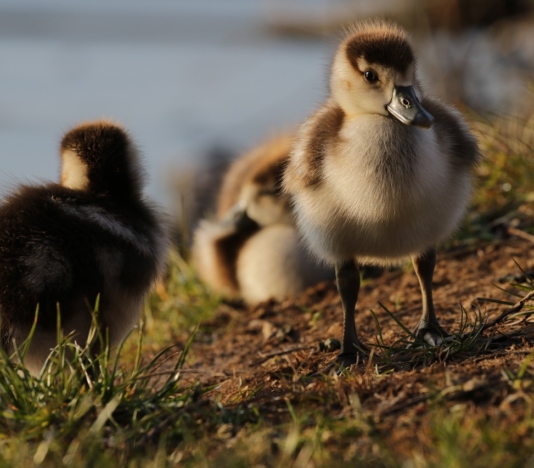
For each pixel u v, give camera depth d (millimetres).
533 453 6332
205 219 18109
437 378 7875
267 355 10914
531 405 7035
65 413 7707
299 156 9742
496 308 10453
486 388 7496
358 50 9438
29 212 9477
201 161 23344
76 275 9250
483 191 13828
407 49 9344
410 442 6836
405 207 9039
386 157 9039
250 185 15414
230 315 13766
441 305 11094
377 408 7605
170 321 13703
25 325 9086
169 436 7492
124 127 10953
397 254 9539
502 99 25969
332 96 10164
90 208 9883
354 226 9281
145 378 8461
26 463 6934
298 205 9852
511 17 31078
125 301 9742
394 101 9117
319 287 13281
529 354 8195
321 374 8906
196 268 15945
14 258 9133
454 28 30344
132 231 9977
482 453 6418
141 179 10758
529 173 13648
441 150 9227
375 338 10047
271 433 7434
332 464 6559
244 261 14930
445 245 13070
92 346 9258
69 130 10953
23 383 7891
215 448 7332
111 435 7520
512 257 12203
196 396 8398
